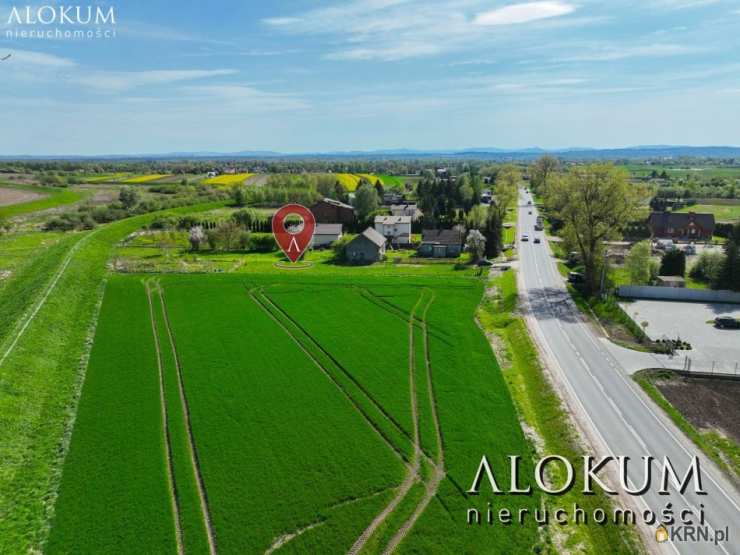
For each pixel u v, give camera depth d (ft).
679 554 80.38
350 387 131.95
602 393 129.70
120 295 213.05
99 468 100.68
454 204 485.97
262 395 128.06
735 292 203.41
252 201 508.12
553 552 81.30
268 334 167.73
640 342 162.91
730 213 442.09
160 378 137.49
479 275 251.19
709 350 156.25
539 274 252.62
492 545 82.48
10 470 99.91
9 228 387.14
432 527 85.97
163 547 82.17
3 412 115.85
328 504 91.15
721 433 113.70
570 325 178.09
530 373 141.59
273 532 85.05
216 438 110.11
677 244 327.47
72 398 128.06
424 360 148.25
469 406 122.72
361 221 371.76
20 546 81.82
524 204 545.44
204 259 293.64
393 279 236.84
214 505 90.84
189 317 184.85
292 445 107.76
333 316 185.37
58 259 259.60
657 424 115.85
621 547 81.92
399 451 106.32
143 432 112.57
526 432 114.42
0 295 219.20
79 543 82.58
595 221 216.74
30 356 145.79
